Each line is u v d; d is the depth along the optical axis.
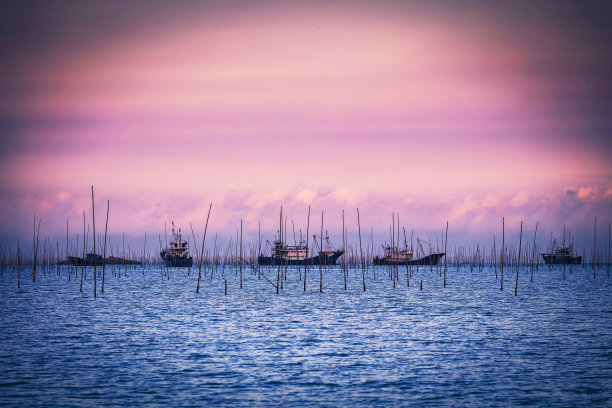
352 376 42.38
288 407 35.41
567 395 37.62
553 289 127.94
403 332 62.72
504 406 35.47
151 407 35.22
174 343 55.53
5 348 52.72
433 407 35.41
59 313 81.00
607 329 64.44
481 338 58.41
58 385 39.72
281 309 87.12
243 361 47.22
